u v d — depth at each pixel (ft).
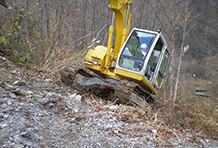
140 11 51.08
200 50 74.64
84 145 10.07
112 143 10.78
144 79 18.70
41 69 21.99
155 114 15.85
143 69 18.15
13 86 14.08
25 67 20.56
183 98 20.58
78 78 20.51
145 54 18.76
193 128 15.79
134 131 12.75
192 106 18.76
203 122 16.12
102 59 20.40
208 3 76.79
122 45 20.24
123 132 12.25
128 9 20.06
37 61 23.34
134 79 18.56
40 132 10.01
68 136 10.54
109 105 17.15
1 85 13.62
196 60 70.59
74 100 15.92
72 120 12.42
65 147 9.50
